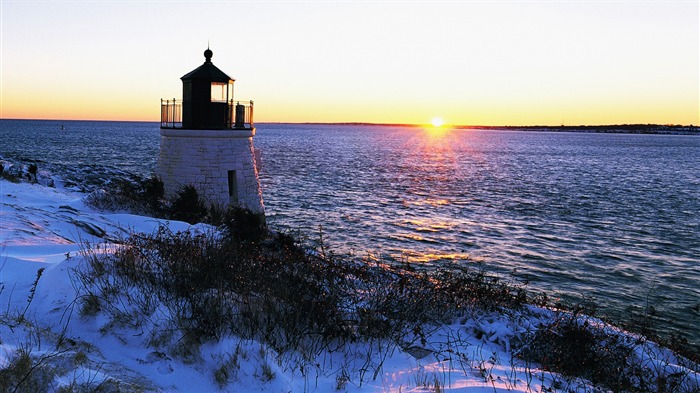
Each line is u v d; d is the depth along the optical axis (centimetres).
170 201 2119
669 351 892
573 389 590
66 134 15400
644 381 671
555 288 2044
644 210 4062
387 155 10562
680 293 2033
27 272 704
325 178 5588
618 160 10700
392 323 708
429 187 5209
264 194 4175
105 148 9206
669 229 3309
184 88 2194
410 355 621
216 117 2183
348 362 572
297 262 943
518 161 9788
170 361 500
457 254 2511
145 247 841
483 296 950
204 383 474
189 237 1009
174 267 711
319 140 18600
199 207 1952
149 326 545
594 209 4050
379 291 816
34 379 390
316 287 748
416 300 814
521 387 550
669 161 10656
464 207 3988
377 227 3075
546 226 3303
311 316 635
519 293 1019
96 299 582
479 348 696
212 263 748
